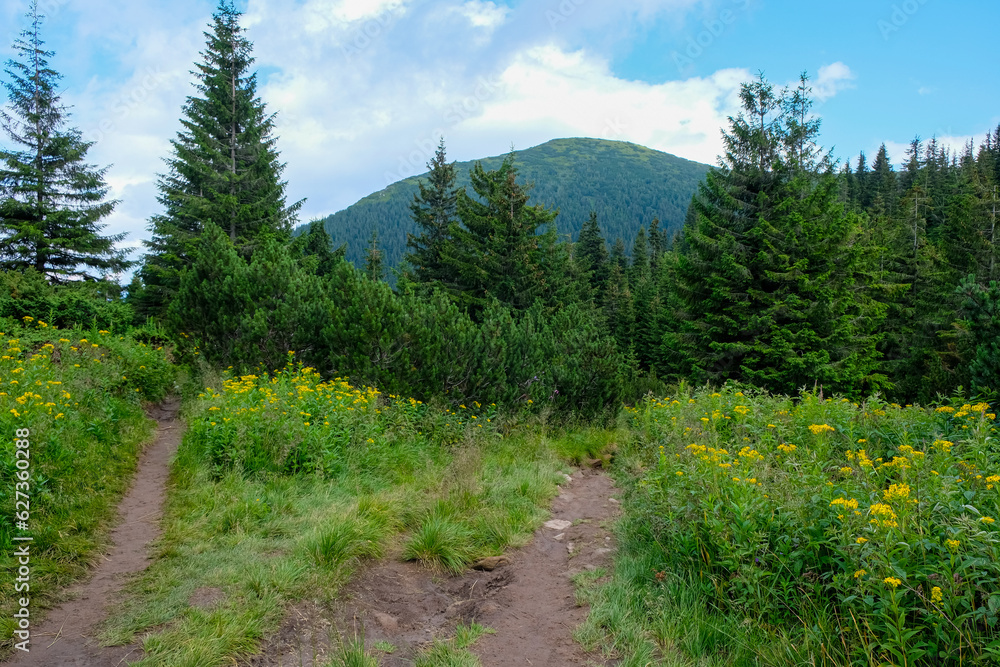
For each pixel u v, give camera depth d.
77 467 5.96
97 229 23.12
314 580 4.48
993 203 28.67
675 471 5.71
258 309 10.98
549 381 12.23
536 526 6.32
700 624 3.87
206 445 6.88
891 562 3.18
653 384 16.88
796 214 18.98
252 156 23.91
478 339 11.13
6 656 3.34
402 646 3.94
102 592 4.20
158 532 5.27
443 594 4.82
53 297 15.23
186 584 4.32
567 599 4.70
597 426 12.12
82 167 22.97
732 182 21.20
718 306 20.48
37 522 4.77
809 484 4.48
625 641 3.91
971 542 3.17
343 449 7.32
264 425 7.07
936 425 6.73
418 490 6.79
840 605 3.47
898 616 3.02
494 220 29.38
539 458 9.10
